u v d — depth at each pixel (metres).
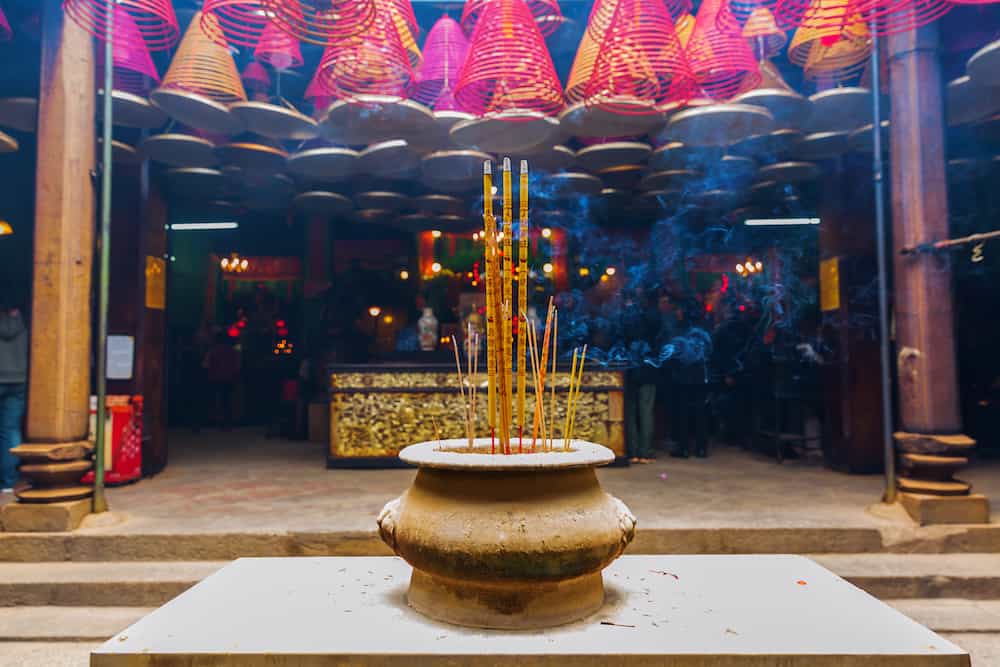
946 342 3.67
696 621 1.43
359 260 8.68
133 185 5.02
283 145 5.73
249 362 9.75
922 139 3.71
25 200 5.89
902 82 3.77
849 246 5.24
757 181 6.18
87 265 3.68
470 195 6.63
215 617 1.45
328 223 8.59
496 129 3.85
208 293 9.81
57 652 2.59
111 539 3.30
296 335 9.93
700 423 6.20
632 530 1.54
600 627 1.40
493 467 1.40
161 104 4.08
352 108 3.96
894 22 3.72
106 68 3.69
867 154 5.21
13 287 5.70
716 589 1.66
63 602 3.00
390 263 8.67
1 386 4.60
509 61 3.39
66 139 3.58
